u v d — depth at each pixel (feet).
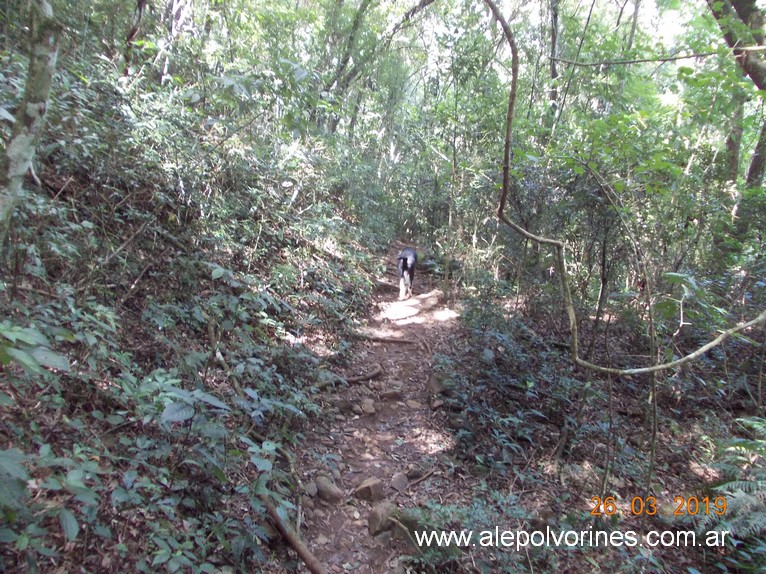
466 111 29.22
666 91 32.83
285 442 14.65
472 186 28.66
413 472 15.01
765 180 27.55
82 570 7.82
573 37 32.09
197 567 8.69
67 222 13.07
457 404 18.03
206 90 19.48
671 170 14.83
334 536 12.21
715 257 22.08
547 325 24.03
